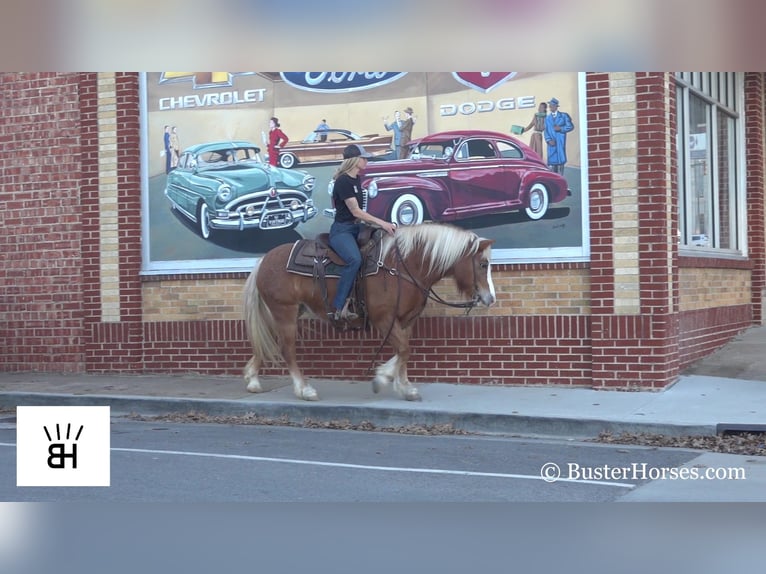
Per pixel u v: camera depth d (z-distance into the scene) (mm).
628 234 11516
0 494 7594
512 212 12078
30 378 13633
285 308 11531
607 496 7539
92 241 13812
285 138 13023
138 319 13625
